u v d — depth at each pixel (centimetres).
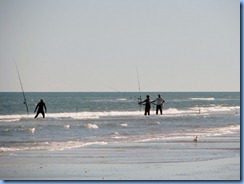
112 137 7275
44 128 8412
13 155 5428
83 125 8938
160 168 4872
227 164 5128
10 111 19400
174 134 7794
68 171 4678
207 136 7544
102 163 5062
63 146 6162
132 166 4944
